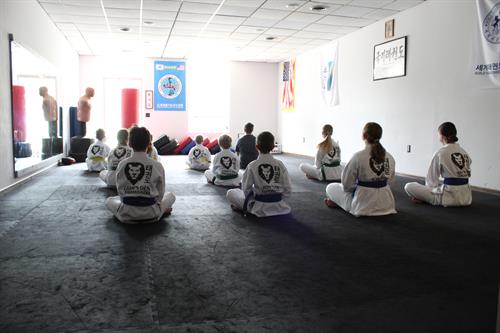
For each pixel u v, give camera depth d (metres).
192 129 14.51
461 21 6.48
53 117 9.03
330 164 7.07
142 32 9.98
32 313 2.17
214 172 6.45
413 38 7.57
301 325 2.09
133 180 3.86
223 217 4.36
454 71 6.65
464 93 6.48
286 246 3.40
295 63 13.21
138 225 3.98
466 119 6.47
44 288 2.48
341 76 10.16
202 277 2.71
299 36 10.12
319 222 4.20
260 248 3.34
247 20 8.71
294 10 7.89
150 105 13.91
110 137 13.92
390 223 4.20
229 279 2.68
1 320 2.09
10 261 2.94
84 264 2.90
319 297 2.43
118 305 2.27
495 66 5.91
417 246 3.45
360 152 4.42
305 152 12.62
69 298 2.35
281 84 14.52
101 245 3.33
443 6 6.83
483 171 6.21
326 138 7.08
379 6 7.52
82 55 13.35
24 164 7.08
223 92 14.66
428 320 2.17
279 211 4.45
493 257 3.19
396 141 8.12
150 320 2.11
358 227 4.02
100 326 2.04
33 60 8.03
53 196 5.43
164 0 7.36
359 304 2.35
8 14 5.92
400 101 7.96
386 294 2.49
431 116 7.18
